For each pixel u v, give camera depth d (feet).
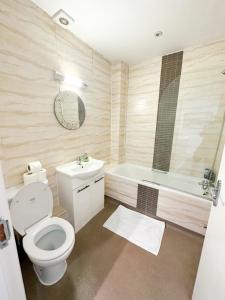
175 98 7.36
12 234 1.75
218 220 2.51
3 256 1.66
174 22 5.00
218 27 5.22
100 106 7.76
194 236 5.61
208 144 6.91
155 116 8.13
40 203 4.49
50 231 4.58
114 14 4.66
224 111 6.31
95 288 3.87
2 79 3.87
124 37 5.88
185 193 5.79
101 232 5.78
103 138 8.38
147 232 5.78
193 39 5.99
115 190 7.71
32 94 4.61
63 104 5.68
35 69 4.59
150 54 7.25
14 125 4.28
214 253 2.53
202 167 7.23
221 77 6.15
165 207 6.23
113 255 4.81
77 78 6.08
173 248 5.09
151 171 8.59
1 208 1.58
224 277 2.12
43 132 5.11
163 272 4.29
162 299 3.65
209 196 5.56
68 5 4.33
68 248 3.65
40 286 3.91
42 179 4.78
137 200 7.04
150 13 4.60
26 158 4.70
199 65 6.51
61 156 5.94
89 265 4.47
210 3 4.16
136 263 4.55
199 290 3.06
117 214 6.87
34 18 4.35
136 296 3.71
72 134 6.31
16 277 1.88
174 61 7.06
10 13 3.83
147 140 8.65
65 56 5.49
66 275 4.18
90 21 4.98
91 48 6.61
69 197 5.48
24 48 4.24
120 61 7.81
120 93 8.18
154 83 7.84
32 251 3.54
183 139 7.52
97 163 6.61
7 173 4.27
